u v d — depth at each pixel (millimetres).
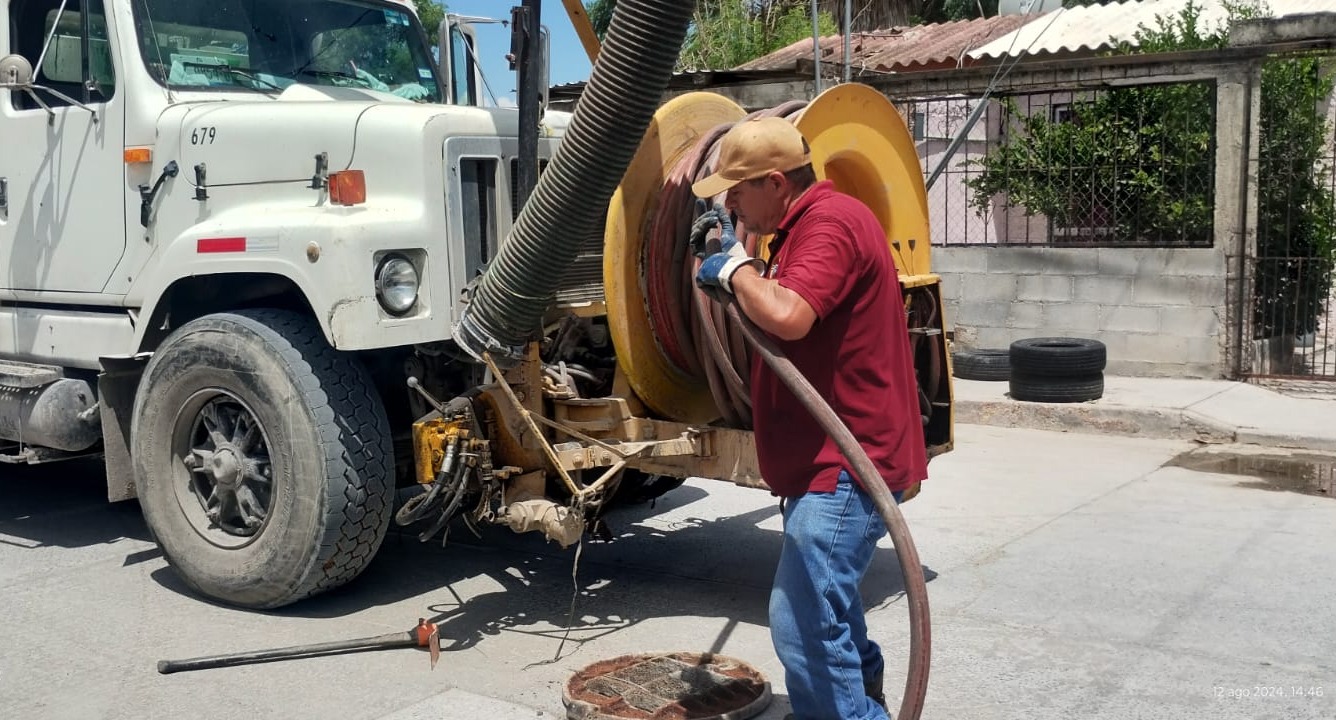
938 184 13477
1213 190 10195
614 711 3805
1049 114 12312
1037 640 4527
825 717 3305
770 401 3332
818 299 3104
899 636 4598
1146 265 10281
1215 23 13078
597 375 5316
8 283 6004
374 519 4707
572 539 4414
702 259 3389
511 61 4809
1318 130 11008
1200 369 10156
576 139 4086
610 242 4551
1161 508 6551
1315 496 6828
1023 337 10898
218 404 4953
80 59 5609
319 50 6035
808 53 14594
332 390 4621
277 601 4797
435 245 4730
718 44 20438
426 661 4348
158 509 5055
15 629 4723
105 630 4699
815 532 3234
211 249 4848
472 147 4875
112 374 5363
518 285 4324
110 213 5492
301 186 4848
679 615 4875
